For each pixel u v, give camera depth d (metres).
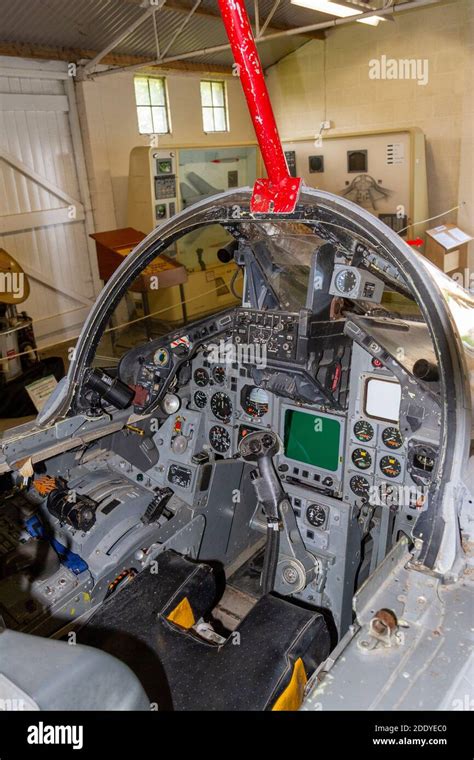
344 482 2.90
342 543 2.76
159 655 2.08
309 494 2.86
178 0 6.73
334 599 2.82
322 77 8.81
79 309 8.02
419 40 7.75
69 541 2.71
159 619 2.26
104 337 7.79
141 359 2.93
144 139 8.23
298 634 2.10
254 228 2.55
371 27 8.06
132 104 7.98
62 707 0.97
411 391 2.27
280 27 8.00
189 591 2.44
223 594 3.18
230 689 1.90
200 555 3.20
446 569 1.47
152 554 2.76
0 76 6.60
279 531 2.74
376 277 2.31
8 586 2.45
